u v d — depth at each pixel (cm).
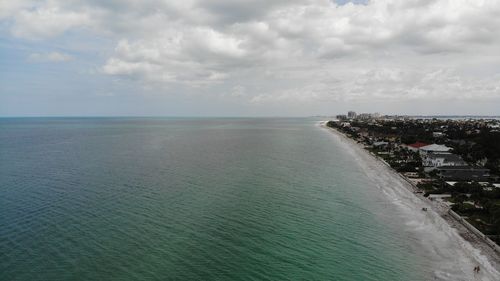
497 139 15225
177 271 4494
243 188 8700
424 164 12550
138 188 8462
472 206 7256
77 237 5403
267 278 4400
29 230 5638
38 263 4581
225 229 5897
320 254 5075
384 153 15875
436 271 4709
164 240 5384
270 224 6178
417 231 6078
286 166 12094
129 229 5775
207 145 18775
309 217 6606
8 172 10344
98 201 7281
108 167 11362
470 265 4894
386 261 4938
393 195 8419
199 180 9525
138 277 4325
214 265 4672
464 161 12538
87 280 4222
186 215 6538
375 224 6347
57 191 8050
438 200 7975
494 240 5609
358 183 9625
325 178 10175
